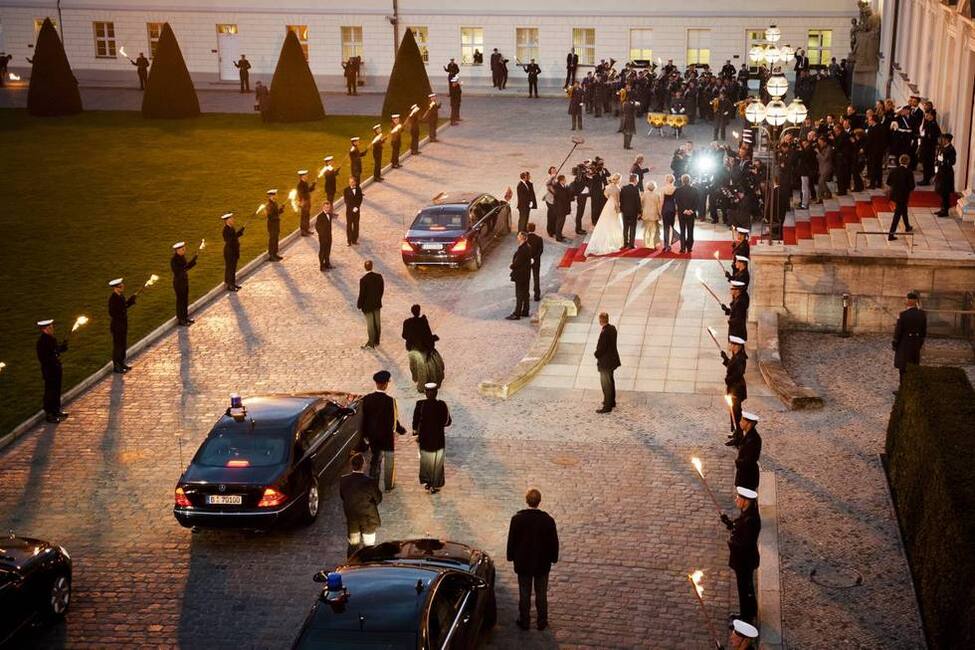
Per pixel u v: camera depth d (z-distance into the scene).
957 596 11.80
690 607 14.20
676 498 16.88
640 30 54.53
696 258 28.33
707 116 46.12
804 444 18.45
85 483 18.05
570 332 23.84
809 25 53.12
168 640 13.88
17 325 25.42
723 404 20.25
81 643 13.83
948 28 30.64
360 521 14.92
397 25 56.31
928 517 13.66
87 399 21.38
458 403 20.62
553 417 19.92
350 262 29.55
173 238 31.89
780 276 23.95
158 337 24.62
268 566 15.50
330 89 56.44
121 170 39.81
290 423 16.53
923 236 25.17
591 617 14.04
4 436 19.64
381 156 38.75
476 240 28.55
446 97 53.66
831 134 30.61
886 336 23.70
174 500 16.86
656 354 22.56
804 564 14.63
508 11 55.41
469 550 13.94
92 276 28.77
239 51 58.97
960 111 28.56
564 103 51.38
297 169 39.31
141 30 59.31
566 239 31.11
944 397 15.58
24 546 14.21
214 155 41.75
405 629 11.45
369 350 23.53
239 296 27.16
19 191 37.25
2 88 57.75
